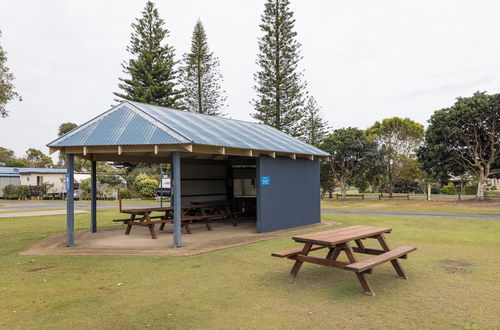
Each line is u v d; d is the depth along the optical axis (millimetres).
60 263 7098
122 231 11617
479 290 5141
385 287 5301
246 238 9852
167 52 33812
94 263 7062
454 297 4844
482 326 3877
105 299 4902
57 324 4059
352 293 5039
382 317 4156
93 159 11234
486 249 8055
